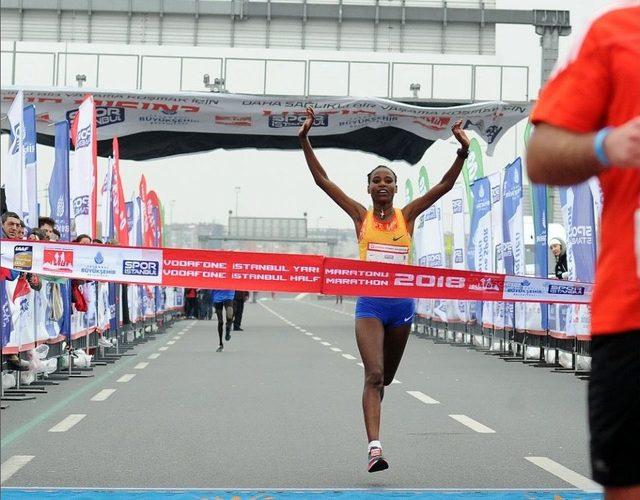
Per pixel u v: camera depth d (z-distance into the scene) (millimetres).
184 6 34250
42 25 34438
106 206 18234
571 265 14500
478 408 10266
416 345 22141
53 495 5742
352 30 34469
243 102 27641
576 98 2244
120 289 19328
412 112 27641
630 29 2238
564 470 6711
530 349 17266
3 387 11297
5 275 9719
